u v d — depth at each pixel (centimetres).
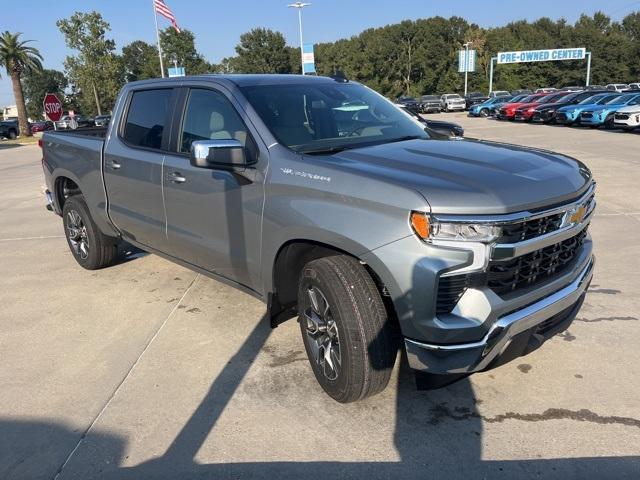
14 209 973
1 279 562
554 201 275
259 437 290
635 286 476
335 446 281
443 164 294
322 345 316
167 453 280
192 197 386
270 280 338
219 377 352
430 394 324
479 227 250
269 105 357
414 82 7894
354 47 8100
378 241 265
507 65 7788
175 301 482
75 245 579
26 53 4766
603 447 272
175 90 419
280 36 7344
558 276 294
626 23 9562
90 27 4497
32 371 367
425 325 259
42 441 294
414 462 267
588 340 380
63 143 554
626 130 2122
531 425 292
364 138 362
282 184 314
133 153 448
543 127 2605
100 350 394
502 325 261
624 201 820
